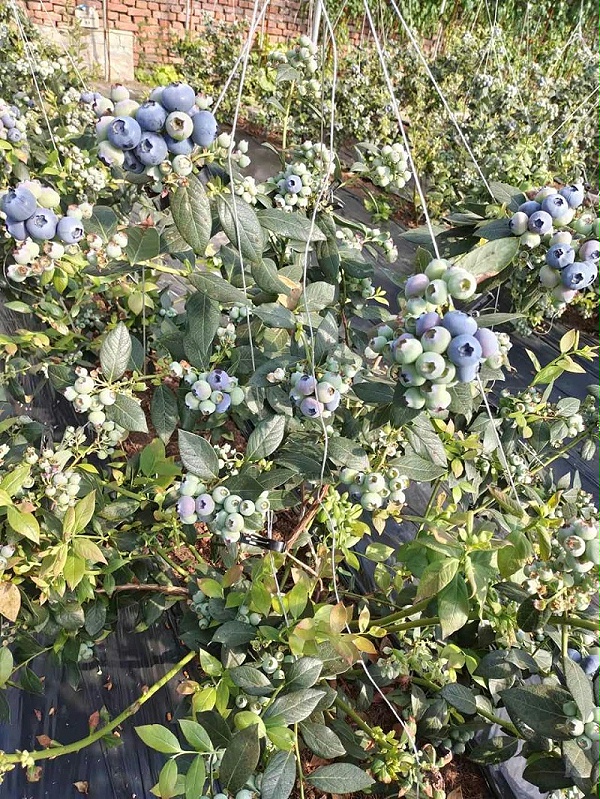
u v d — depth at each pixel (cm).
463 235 154
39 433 167
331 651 117
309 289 144
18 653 163
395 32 893
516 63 681
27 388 273
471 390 109
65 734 182
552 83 525
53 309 229
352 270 180
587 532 99
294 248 177
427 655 161
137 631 183
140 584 176
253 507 112
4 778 171
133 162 105
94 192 236
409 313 93
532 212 123
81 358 241
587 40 906
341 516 144
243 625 127
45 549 138
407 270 391
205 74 732
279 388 132
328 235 171
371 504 126
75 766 175
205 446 114
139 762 179
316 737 109
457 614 100
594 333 391
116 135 97
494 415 191
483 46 591
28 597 145
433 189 478
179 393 156
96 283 221
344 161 557
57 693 188
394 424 100
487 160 382
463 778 179
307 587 115
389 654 175
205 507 111
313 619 112
